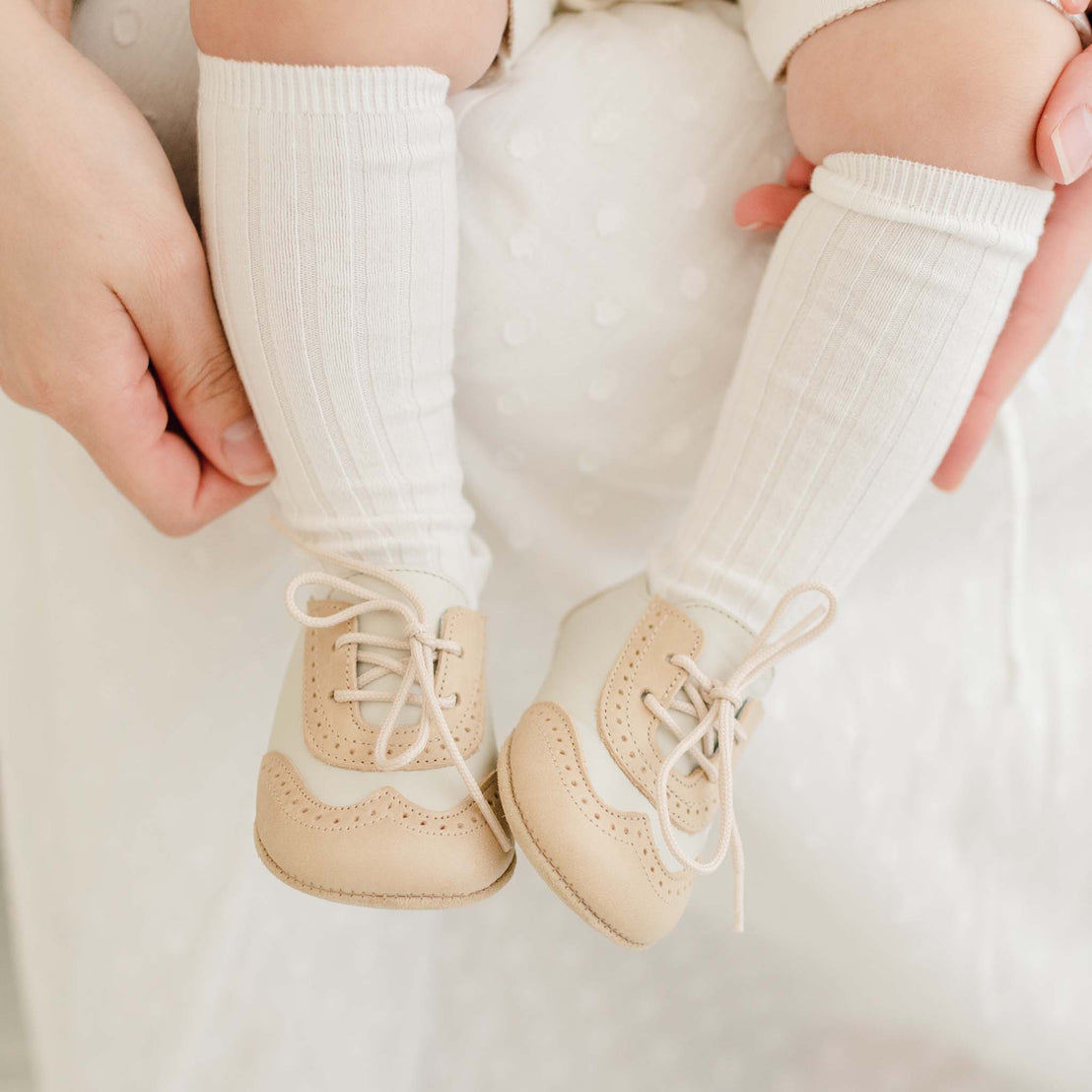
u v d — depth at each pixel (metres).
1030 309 0.67
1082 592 0.91
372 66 0.53
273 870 0.58
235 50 0.54
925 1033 0.85
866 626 0.89
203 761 0.82
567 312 0.67
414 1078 0.91
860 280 0.58
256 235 0.55
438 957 0.91
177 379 0.62
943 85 0.54
